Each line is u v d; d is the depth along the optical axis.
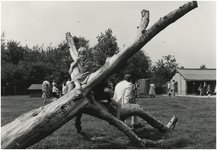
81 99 5.37
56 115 4.99
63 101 5.20
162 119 9.70
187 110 12.91
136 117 7.73
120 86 7.44
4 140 4.42
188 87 44.69
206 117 10.30
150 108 13.88
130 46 5.87
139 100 21.47
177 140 6.04
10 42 62.66
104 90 5.82
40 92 34.59
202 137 6.45
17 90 49.12
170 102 18.80
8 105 17.06
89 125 8.32
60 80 39.94
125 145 5.96
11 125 4.73
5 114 11.60
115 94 7.46
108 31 26.34
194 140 6.26
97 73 5.63
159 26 5.89
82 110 5.56
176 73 47.31
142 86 38.81
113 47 26.09
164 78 60.75
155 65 62.53
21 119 4.87
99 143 6.11
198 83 44.94
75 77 5.54
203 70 46.62
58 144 5.92
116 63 5.79
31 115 4.96
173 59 61.72
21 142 4.57
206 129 7.54
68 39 6.38
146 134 6.95
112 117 5.75
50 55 58.16
